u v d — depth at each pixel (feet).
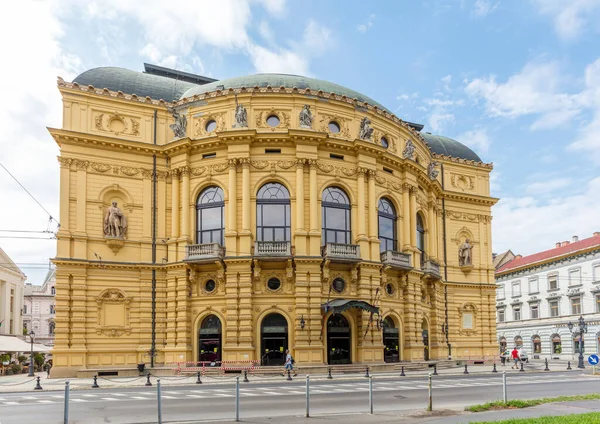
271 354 136.67
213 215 145.89
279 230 143.02
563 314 239.09
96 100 146.10
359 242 145.89
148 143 148.77
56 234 137.08
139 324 142.10
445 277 188.24
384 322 150.92
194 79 186.70
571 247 253.65
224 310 138.31
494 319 196.65
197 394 91.86
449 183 196.85
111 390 102.47
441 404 76.23
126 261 143.64
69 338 135.33
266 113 147.02
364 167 149.89
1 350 172.96
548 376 129.70
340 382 112.47
